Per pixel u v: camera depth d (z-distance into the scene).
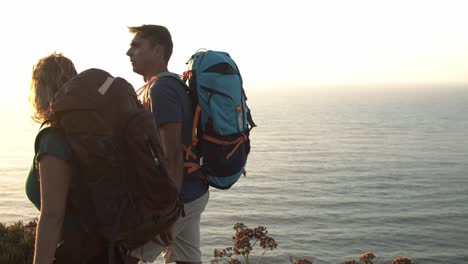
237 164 3.89
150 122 2.82
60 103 2.65
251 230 7.37
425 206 123.12
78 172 2.71
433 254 88.06
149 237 2.97
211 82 3.73
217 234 97.19
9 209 118.56
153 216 2.92
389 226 105.50
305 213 116.19
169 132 3.64
